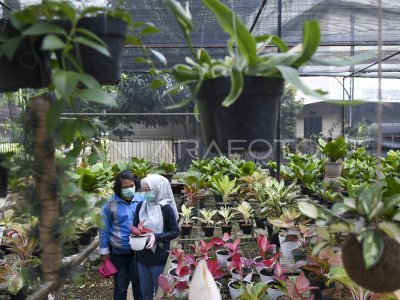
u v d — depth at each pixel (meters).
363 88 10.05
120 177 3.38
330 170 5.20
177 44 4.81
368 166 6.38
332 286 2.55
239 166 7.05
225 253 3.78
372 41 5.31
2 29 1.15
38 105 1.21
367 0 4.02
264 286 2.51
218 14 1.14
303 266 2.68
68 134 1.26
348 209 1.24
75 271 1.38
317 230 1.32
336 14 4.35
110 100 1.07
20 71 1.18
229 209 5.06
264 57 1.23
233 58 1.25
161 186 3.35
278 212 4.23
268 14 4.23
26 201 1.30
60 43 1.03
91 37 1.12
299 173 5.93
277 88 1.28
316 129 12.32
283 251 3.55
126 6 3.71
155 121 10.53
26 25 1.12
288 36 5.04
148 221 3.29
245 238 4.57
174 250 3.23
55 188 1.24
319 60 1.18
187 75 1.30
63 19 1.16
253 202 5.57
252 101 1.26
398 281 1.15
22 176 1.33
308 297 2.32
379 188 1.17
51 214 1.25
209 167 6.96
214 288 1.19
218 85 1.26
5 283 2.48
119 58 1.28
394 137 10.07
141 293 3.57
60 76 1.01
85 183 4.14
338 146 5.16
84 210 1.32
